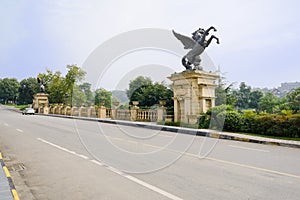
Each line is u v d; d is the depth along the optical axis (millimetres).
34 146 8750
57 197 4027
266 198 3920
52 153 7477
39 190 4355
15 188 4441
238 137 11219
